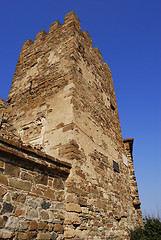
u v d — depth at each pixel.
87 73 8.12
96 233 5.33
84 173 5.59
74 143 5.54
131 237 7.47
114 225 6.52
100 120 8.05
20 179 3.82
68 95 6.45
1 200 3.35
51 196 4.38
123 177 8.79
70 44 7.66
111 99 10.53
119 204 7.43
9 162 3.74
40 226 3.85
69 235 4.30
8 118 7.92
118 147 9.43
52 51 8.22
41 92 7.40
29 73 8.57
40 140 6.30
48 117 6.55
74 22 8.36
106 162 7.42
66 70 7.09
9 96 8.71
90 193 5.61
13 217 3.42
